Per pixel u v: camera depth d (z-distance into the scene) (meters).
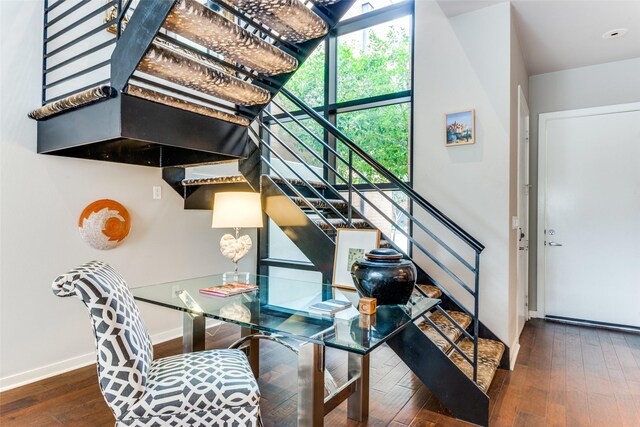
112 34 2.90
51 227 2.58
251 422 1.47
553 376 2.60
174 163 3.04
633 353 3.04
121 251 2.99
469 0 2.82
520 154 3.48
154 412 1.37
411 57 3.55
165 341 3.31
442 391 2.12
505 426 1.99
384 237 2.63
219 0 1.71
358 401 2.03
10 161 2.39
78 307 2.73
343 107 4.02
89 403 2.20
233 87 2.13
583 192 3.88
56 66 2.36
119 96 1.88
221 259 3.87
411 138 3.46
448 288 3.08
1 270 2.36
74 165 2.70
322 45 4.14
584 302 3.89
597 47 3.43
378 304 1.81
